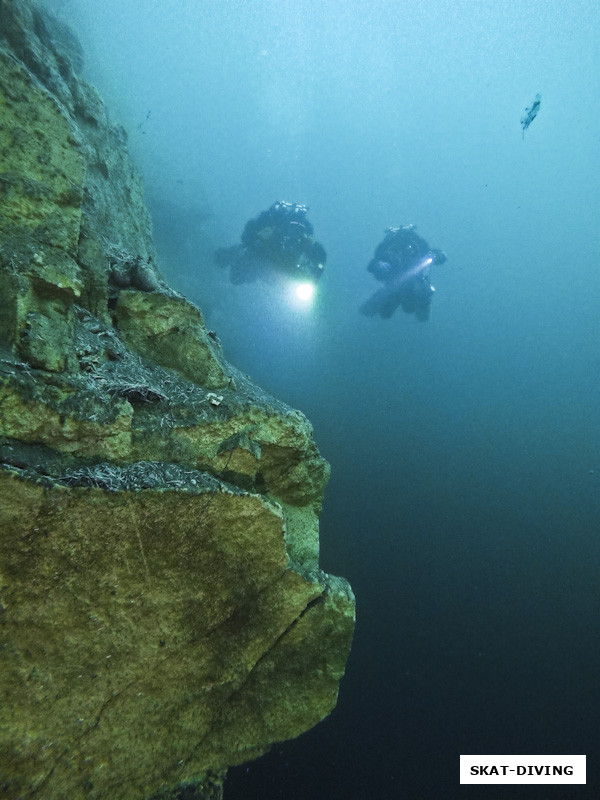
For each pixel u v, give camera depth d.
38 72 3.45
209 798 2.16
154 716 2.01
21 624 1.71
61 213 2.31
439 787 4.28
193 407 2.31
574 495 8.55
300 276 7.69
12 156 2.24
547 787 4.42
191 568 2.04
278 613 2.27
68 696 1.80
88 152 3.93
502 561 6.82
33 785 1.73
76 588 1.80
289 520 2.66
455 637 5.66
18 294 1.97
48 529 1.72
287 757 4.16
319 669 2.37
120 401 2.07
